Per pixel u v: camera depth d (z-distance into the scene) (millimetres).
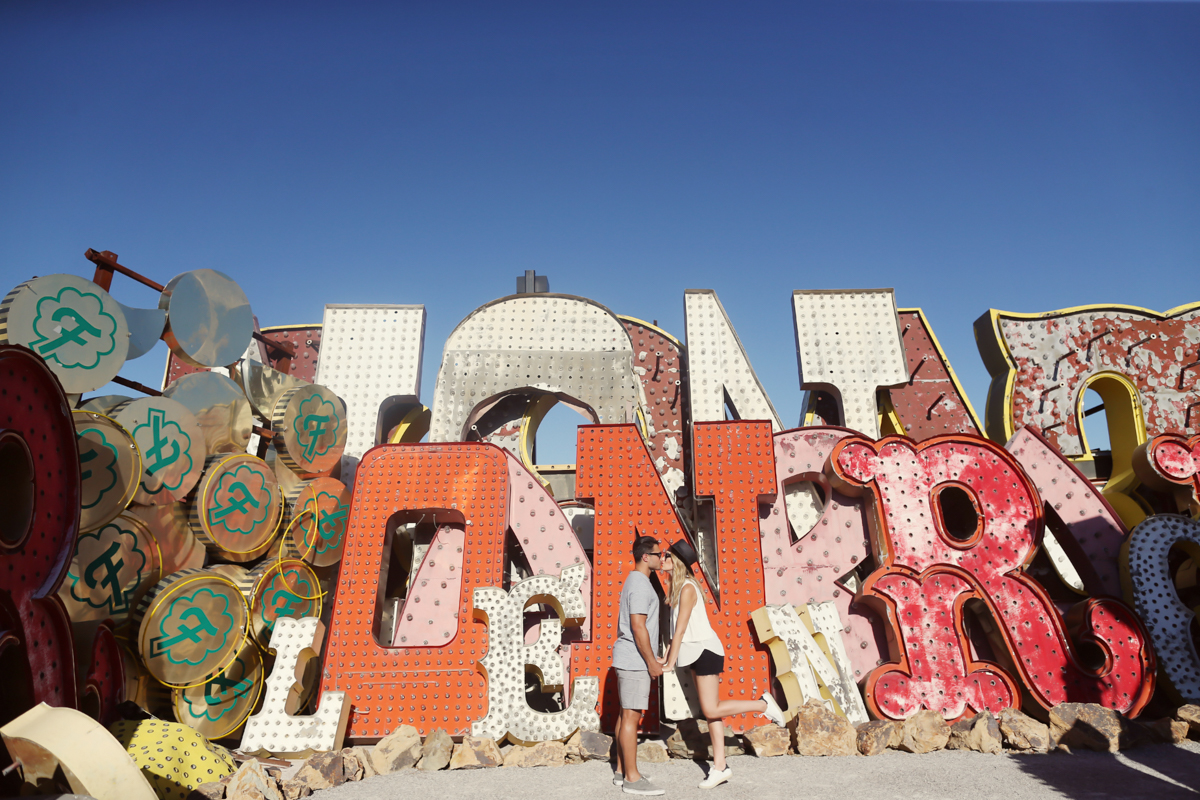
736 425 7516
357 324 9406
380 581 7137
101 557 5570
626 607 5023
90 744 3875
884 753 5656
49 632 4531
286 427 7793
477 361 8797
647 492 7297
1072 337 8883
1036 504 7129
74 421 4926
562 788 4934
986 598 6809
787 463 7719
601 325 8945
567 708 6344
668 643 6898
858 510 7531
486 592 6742
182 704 6297
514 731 6203
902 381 8680
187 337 6848
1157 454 7340
